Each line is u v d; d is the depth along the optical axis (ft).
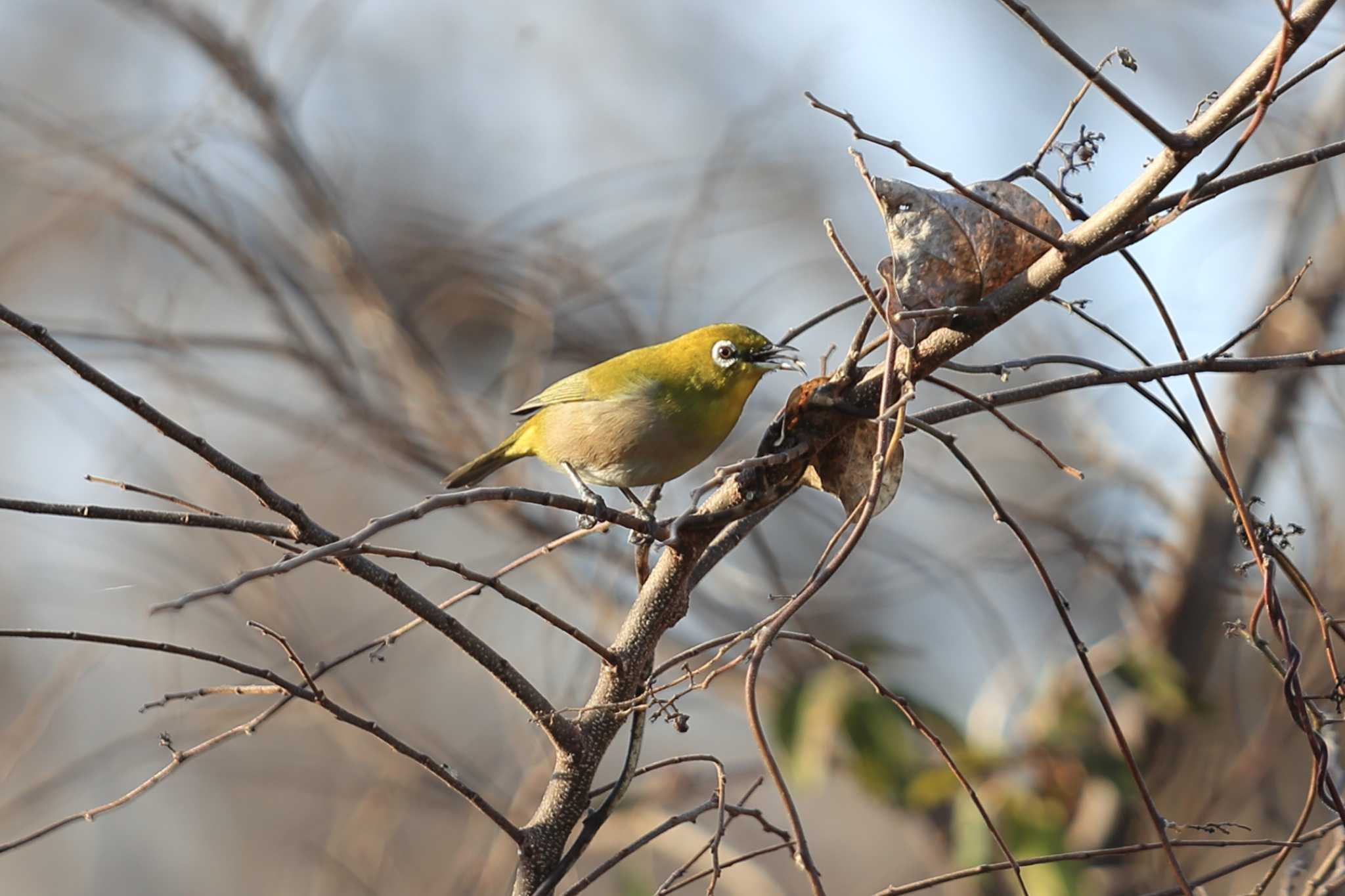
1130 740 40.01
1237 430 43.11
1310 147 43.98
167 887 57.06
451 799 41.42
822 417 20.18
